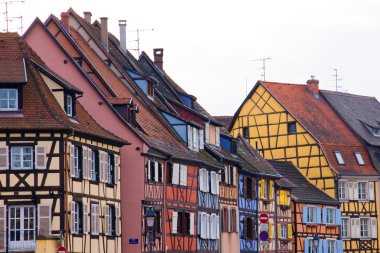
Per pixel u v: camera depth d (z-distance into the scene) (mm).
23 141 74750
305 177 139750
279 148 141750
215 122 109750
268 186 122812
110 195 83688
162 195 92062
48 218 74562
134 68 104250
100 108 87812
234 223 112562
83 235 78000
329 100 149250
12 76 75375
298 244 130750
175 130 101125
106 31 101750
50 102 76562
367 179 143375
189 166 98875
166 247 92250
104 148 82750
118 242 84938
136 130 89062
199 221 101188
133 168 87562
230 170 111688
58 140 75125
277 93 143125
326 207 136750
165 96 108188
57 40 88000
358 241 141625
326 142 140875
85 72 87812
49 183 74812
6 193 74438
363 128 148500
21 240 74250
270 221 123000
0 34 79438
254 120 143750
